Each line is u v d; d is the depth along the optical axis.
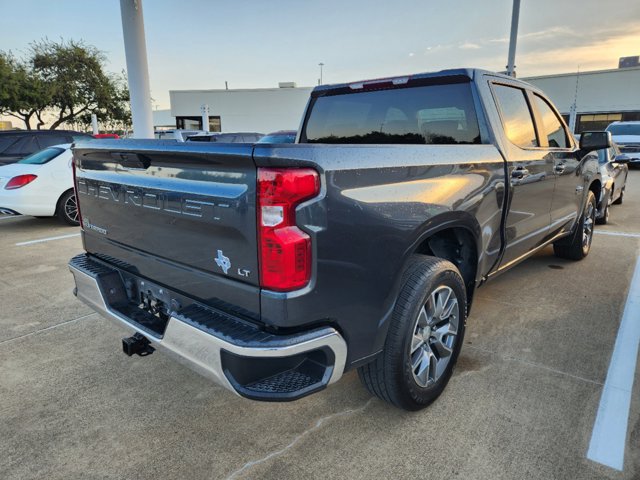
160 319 2.43
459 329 2.73
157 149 2.08
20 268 5.50
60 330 3.76
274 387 1.90
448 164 2.50
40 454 2.31
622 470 2.15
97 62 30.64
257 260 1.80
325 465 2.21
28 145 9.91
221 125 43.00
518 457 2.24
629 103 30.14
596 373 2.98
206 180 1.94
